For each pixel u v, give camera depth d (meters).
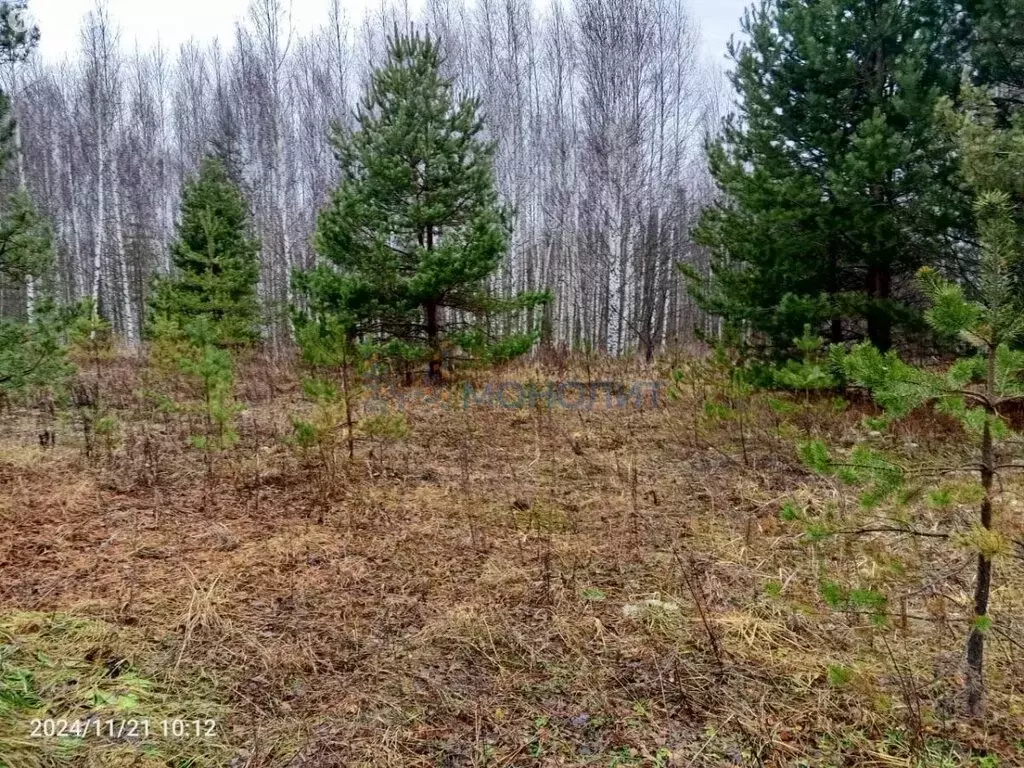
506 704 2.91
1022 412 6.91
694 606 3.82
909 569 3.46
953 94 8.09
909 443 6.72
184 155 34.94
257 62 30.25
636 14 19.33
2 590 3.64
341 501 5.55
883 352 8.97
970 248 8.38
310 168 28.31
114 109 26.69
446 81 11.83
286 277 23.58
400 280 11.16
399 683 3.04
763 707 2.89
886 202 8.45
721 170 9.95
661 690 3.01
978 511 4.80
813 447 2.99
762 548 4.66
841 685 2.87
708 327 25.92
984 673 3.09
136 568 4.08
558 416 9.27
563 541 4.77
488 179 12.10
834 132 8.98
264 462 6.62
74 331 11.95
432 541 4.75
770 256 9.14
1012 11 7.04
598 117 19.06
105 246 28.58
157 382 10.72
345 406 6.65
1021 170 6.15
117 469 6.07
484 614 3.68
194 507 5.24
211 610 3.57
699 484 6.15
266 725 2.72
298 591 3.91
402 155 11.57
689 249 26.84
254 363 15.02
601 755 2.59
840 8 8.54
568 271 24.23
